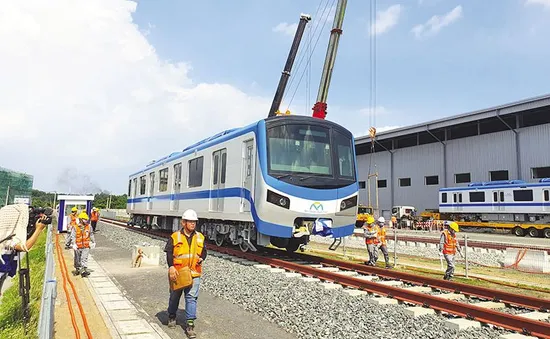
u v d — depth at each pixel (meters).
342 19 21.02
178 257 5.95
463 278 11.90
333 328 6.11
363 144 49.12
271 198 10.84
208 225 15.84
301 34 21.77
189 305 5.95
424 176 42.91
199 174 15.46
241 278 9.70
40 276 11.55
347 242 23.36
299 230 11.18
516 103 32.53
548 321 6.85
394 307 7.44
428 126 40.09
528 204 31.69
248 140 12.02
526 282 11.56
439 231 36.38
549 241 26.78
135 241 19.08
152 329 6.16
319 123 12.07
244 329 6.31
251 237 12.47
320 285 9.14
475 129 39.16
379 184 48.38
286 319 6.60
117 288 9.09
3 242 4.31
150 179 23.09
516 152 34.94
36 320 7.54
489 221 34.97
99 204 84.00
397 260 15.92
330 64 21.02
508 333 6.08
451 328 6.37
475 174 38.03
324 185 11.45
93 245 11.29
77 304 7.77
